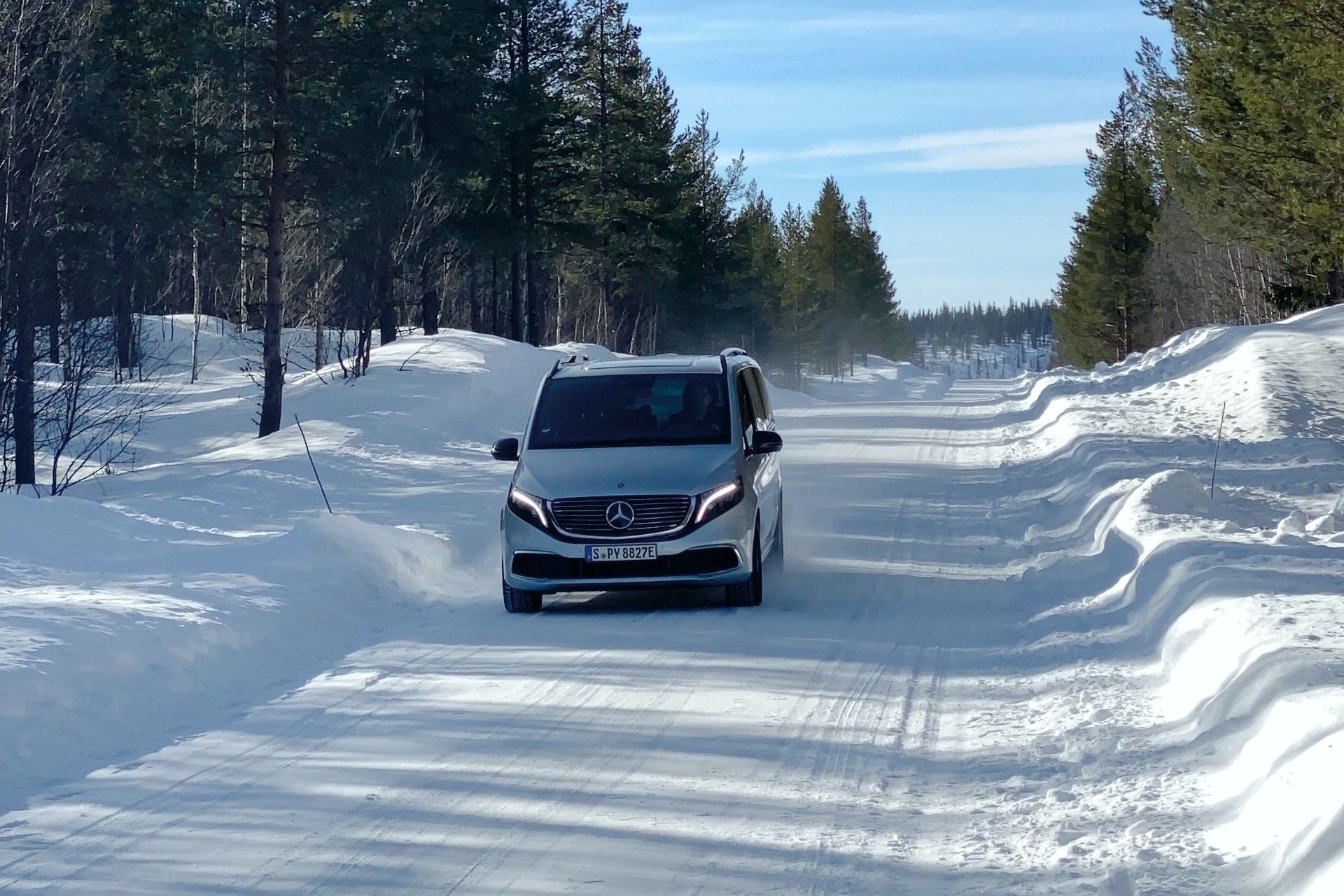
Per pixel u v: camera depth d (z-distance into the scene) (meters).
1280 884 3.90
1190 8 30.89
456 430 25.59
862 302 102.19
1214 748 5.41
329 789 5.59
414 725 6.63
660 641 8.59
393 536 12.16
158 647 7.57
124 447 23.05
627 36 55.81
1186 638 7.06
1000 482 17.84
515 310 44.41
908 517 14.66
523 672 7.80
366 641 9.02
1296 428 18.39
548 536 9.53
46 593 8.76
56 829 5.11
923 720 6.50
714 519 9.48
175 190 25.38
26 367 21.20
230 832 5.04
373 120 29.23
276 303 25.67
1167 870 4.21
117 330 21.22
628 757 5.96
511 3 39.69
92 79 25.72
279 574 9.95
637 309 66.50
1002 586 10.39
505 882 4.45
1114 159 66.69
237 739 6.47
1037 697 6.84
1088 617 8.78
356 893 4.38
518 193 45.06
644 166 57.97
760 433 10.23
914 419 30.48
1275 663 5.73
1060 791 5.18
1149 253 65.00
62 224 26.44
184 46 24.97
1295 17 20.41
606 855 4.69
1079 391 28.34
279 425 25.62
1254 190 29.67
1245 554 8.73
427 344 34.75
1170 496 11.47
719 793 5.40
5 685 6.30
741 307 72.12
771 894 4.29
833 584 10.69
